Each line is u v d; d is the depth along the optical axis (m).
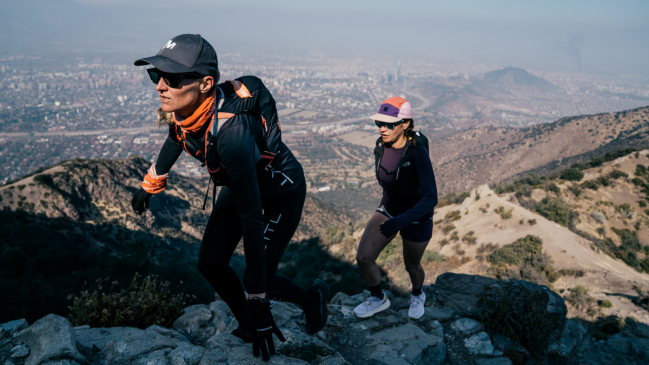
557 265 21.97
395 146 2.71
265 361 1.71
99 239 54.50
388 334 3.04
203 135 1.47
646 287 18.31
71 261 36.16
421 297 3.46
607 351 6.89
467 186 142.00
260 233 1.49
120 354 1.98
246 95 1.51
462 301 3.70
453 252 26.77
